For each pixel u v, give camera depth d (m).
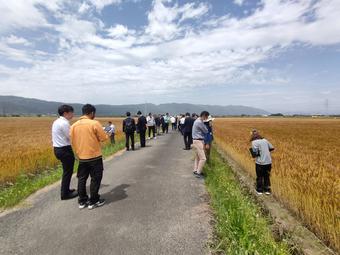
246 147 14.45
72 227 4.96
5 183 8.90
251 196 7.62
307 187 6.48
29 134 34.47
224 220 4.84
